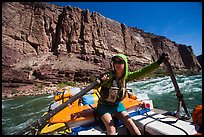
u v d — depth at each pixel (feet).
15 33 131.34
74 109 9.76
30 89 79.51
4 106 45.24
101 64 159.53
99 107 8.53
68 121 8.52
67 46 161.99
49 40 156.97
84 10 184.14
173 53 281.74
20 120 29.60
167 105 36.35
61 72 112.47
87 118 8.76
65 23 165.89
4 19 126.41
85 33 172.04
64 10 172.45
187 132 6.95
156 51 264.93
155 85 81.82
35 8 153.79
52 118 8.94
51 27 160.35
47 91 76.89
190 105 34.24
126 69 8.27
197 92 48.93
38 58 136.67
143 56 229.04
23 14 143.64
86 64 147.84
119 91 8.13
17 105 46.14
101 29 189.47
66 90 14.25
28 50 136.26
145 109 9.91
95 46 175.01
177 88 8.82
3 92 69.67
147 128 7.85
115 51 193.88
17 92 72.49
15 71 88.17
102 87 8.49
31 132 7.97
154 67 8.50
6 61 113.19
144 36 262.88
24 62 123.85
